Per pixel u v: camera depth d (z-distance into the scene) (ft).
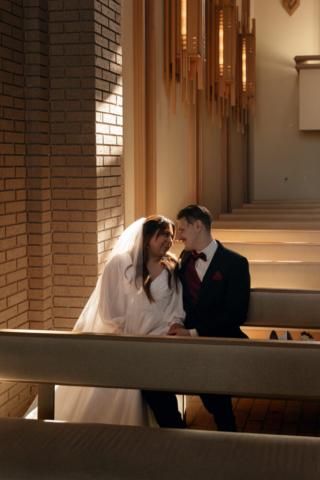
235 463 6.44
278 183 50.03
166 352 7.59
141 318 9.37
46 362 7.94
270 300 10.61
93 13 11.98
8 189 11.49
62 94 12.29
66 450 6.83
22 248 12.10
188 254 9.98
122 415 9.05
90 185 12.37
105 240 13.03
